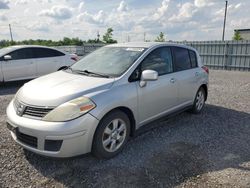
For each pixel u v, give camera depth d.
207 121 5.32
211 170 3.32
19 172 3.24
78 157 3.28
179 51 5.16
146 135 4.50
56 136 3.05
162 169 3.34
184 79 5.02
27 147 3.29
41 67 9.87
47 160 3.54
